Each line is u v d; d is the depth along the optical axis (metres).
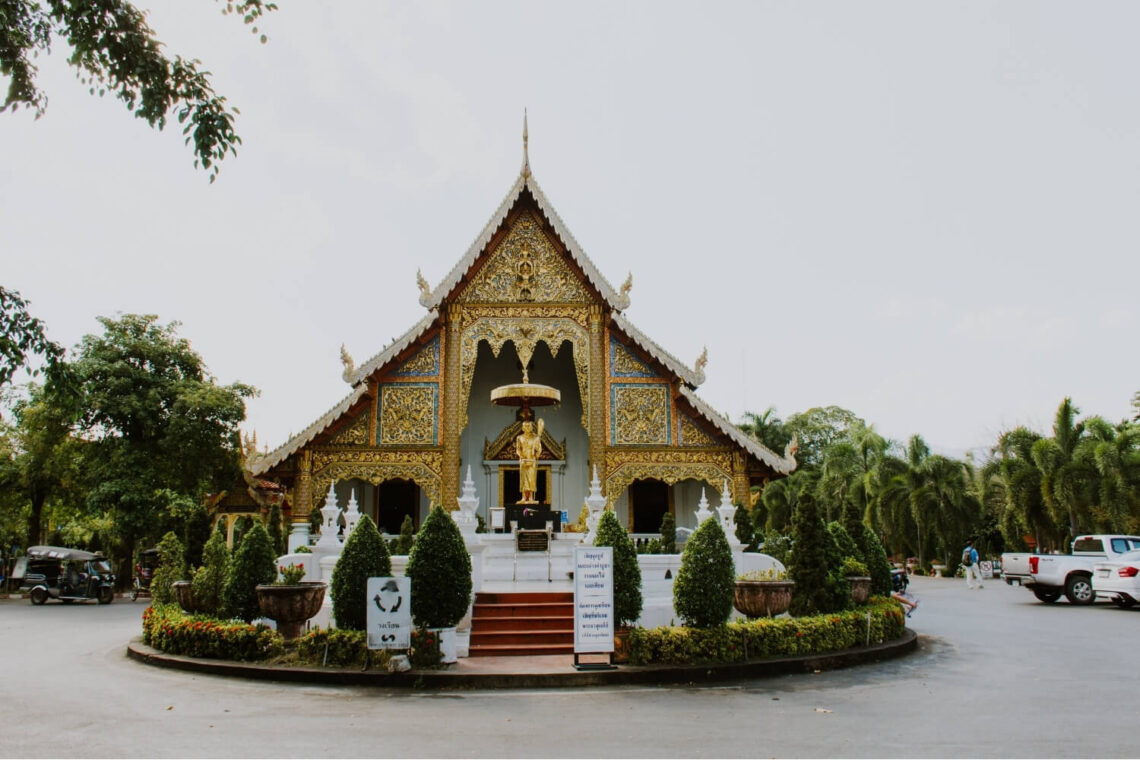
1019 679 11.45
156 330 35.56
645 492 28.11
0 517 37.97
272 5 10.13
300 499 23.92
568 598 14.67
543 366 29.86
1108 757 7.12
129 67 10.12
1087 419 37.12
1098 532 35.66
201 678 11.62
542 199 25.59
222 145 10.49
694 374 24.86
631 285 25.41
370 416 24.56
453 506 24.02
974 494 43.72
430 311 25.31
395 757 7.12
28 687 10.91
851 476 49.12
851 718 8.83
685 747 7.49
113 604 29.48
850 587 14.77
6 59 10.12
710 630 11.97
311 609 12.66
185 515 35.91
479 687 10.77
